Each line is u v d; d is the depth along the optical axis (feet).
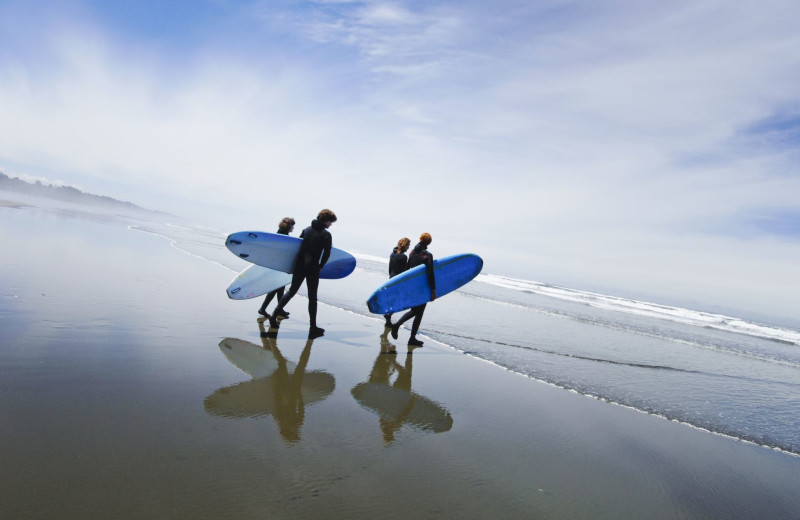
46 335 12.22
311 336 17.53
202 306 20.27
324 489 6.41
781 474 9.34
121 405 8.39
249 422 8.52
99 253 32.14
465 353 18.06
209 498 5.71
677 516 7.13
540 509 6.73
